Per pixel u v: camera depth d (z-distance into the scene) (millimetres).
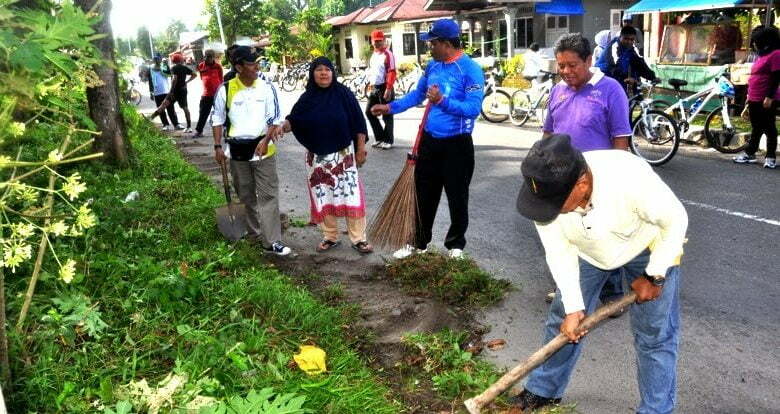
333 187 5109
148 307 3631
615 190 2383
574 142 3770
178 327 3303
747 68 9875
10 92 2236
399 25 29906
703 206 6121
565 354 2891
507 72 17562
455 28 4410
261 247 5281
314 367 3219
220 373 2963
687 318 3902
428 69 4621
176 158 8734
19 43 2031
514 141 10297
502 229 5797
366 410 2896
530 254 5141
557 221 2527
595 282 2920
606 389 3207
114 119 7504
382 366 3449
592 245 2555
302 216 6430
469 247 5355
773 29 7305
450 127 4484
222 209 5195
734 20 12742
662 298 2578
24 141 7352
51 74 2703
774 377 3234
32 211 2805
